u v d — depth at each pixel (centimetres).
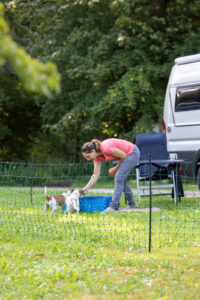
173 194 1091
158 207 997
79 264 518
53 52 2153
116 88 1864
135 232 698
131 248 590
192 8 1973
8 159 2781
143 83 1830
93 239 652
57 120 2359
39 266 507
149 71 1866
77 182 1353
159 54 1950
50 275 469
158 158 1175
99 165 905
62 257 556
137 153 899
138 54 1902
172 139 1222
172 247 598
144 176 1116
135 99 1911
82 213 917
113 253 570
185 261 523
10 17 2291
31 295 409
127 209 955
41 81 233
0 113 2673
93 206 939
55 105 2261
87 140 2453
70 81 2181
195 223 777
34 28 2556
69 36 2066
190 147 1182
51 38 2183
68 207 900
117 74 2061
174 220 807
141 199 1170
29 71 229
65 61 2127
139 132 1891
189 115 1188
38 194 1258
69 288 429
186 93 1198
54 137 2734
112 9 1959
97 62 2045
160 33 1900
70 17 2130
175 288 421
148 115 1934
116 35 1955
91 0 1914
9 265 509
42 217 863
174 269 489
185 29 1953
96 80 1998
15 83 2462
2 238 663
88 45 2094
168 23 1989
